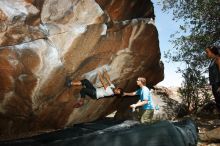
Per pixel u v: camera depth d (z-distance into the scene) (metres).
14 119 5.41
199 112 11.61
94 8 5.70
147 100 6.06
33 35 5.02
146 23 6.54
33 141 4.63
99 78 6.26
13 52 4.84
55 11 5.28
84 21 5.61
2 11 4.67
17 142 4.60
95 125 5.72
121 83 7.02
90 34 5.67
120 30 6.16
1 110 5.15
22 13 4.87
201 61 11.82
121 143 4.29
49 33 5.20
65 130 5.29
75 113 6.40
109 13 5.91
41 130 5.98
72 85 5.79
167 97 11.34
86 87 5.90
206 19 11.05
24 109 5.37
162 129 4.51
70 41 5.44
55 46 5.29
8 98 5.07
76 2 5.50
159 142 4.39
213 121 9.66
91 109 6.84
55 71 5.39
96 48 5.89
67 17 5.42
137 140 4.34
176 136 4.55
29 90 5.22
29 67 5.06
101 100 6.83
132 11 6.28
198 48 11.34
